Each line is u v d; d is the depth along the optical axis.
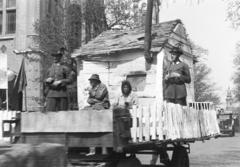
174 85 10.82
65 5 25.25
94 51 15.03
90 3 25.42
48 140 7.71
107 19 26.33
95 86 9.26
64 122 7.61
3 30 28.72
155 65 13.74
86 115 7.44
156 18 17.03
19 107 19.83
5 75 13.17
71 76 10.27
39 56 25.97
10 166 3.48
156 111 8.34
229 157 18.09
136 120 7.93
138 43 14.20
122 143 7.27
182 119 9.59
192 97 16.55
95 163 8.70
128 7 26.33
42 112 7.83
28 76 26.31
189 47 16.69
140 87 14.02
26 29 27.52
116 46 14.69
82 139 7.43
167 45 13.95
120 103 9.57
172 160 10.05
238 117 66.44
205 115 11.54
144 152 9.59
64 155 4.13
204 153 20.28
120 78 14.55
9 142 8.30
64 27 24.55
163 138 8.43
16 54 27.42
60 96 9.89
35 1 27.67
